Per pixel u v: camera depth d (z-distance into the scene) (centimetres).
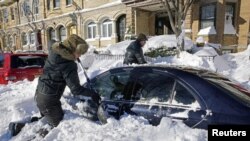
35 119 374
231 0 1341
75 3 2175
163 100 284
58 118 327
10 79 726
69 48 283
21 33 3119
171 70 292
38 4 2692
